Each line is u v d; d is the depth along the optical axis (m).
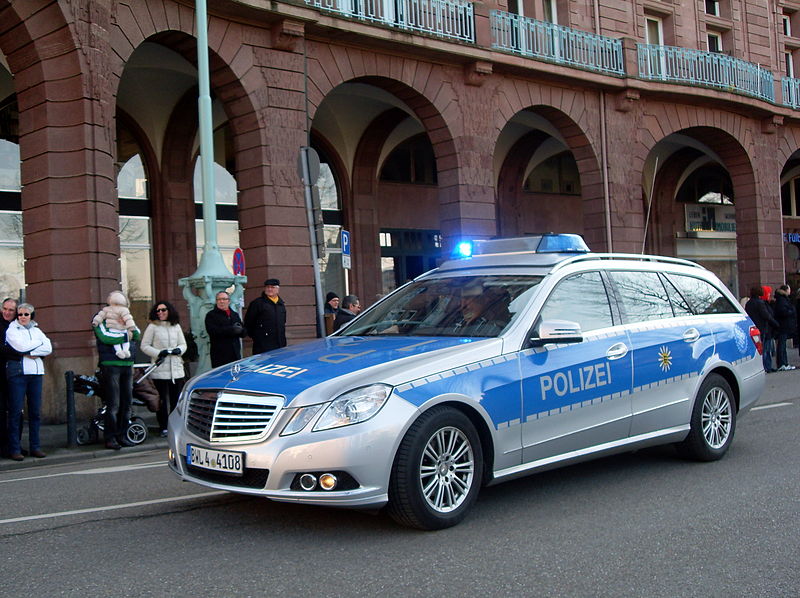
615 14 22.38
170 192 19.11
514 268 6.48
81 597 4.09
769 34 27.39
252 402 4.96
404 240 23.22
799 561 4.47
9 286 17.14
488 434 5.38
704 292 7.61
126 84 17.67
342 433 4.75
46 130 12.27
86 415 12.34
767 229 25.42
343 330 6.66
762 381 7.82
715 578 4.21
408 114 21.34
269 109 15.34
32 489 7.30
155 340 10.91
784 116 25.73
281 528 5.27
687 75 22.95
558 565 4.43
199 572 4.43
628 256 7.01
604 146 21.05
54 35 12.17
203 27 11.75
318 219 11.41
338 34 16.09
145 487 6.97
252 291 15.41
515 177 25.22
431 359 5.25
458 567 4.41
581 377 6.00
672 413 6.76
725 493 6.04
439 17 17.61
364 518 5.45
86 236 12.20
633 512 5.53
